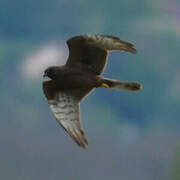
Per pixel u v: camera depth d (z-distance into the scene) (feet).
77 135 44.19
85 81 46.37
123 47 45.91
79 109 45.98
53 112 45.85
